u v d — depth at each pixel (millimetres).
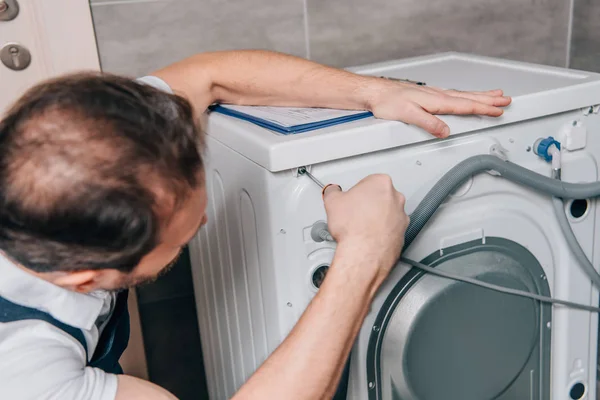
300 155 896
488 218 1048
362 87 999
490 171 1023
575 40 1616
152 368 1612
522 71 1199
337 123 964
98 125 580
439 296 1021
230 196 1060
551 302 1146
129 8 1346
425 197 954
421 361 1049
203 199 682
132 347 1549
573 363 1209
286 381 712
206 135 1132
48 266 621
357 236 774
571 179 1092
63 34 1321
